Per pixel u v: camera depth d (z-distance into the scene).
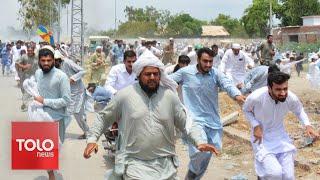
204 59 6.89
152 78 4.87
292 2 73.38
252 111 6.17
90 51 41.72
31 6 54.97
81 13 28.91
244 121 12.10
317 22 62.12
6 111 14.82
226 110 13.76
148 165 4.92
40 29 26.70
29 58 14.95
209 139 7.05
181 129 5.16
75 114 11.02
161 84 5.06
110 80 8.35
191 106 7.00
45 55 7.22
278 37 63.78
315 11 72.94
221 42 61.94
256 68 10.62
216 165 8.96
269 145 6.07
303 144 9.47
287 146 6.09
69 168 8.67
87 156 5.02
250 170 8.59
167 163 4.98
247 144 10.10
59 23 39.94
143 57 4.90
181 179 8.09
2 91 20.80
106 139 9.58
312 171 8.02
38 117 7.13
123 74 8.37
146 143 4.91
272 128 6.14
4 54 29.56
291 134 10.45
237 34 88.06
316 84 19.20
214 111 7.07
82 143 10.74
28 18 55.16
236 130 11.16
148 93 4.97
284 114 6.12
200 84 6.94
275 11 77.38
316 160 8.30
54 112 7.25
